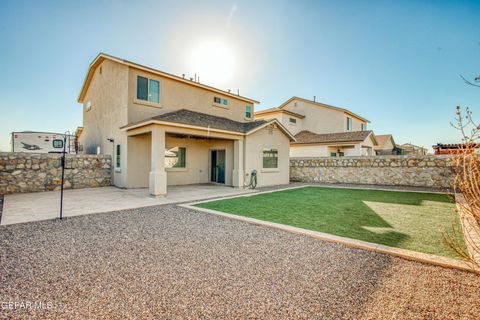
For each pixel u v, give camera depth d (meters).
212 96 17.42
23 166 11.38
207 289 2.98
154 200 9.45
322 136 24.19
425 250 4.18
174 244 4.62
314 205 8.48
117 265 3.67
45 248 4.36
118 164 13.55
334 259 3.92
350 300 2.74
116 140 13.68
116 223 6.10
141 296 2.82
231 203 8.87
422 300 2.73
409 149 31.70
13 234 5.17
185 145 15.40
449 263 3.59
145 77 13.45
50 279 3.21
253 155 14.27
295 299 2.77
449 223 6.05
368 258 3.95
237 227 5.80
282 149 16.31
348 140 20.91
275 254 4.14
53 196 10.35
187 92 15.71
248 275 3.37
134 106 12.90
